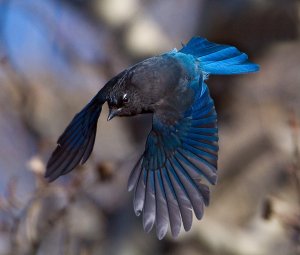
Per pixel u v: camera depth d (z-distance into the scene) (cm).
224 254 1599
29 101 1683
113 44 1678
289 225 1098
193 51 887
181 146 817
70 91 1736
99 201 1617
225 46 885
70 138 898
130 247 1631
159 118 834
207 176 799
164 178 820
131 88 834
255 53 1678
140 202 825
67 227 1133
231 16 1592
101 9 1680
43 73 1722
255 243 1595
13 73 1634
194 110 829
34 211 1071
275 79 1756
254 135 1731
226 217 1692
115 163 1371
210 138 806
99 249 1606
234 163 1733
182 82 842
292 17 1566
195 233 1602
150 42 1652
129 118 1748
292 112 1098
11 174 1530
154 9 1720
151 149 834
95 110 879
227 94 1767
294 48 1697
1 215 1114
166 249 1620
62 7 1716
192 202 799
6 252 1129
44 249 1181
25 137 1681
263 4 1552
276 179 1677
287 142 1698
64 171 895
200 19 1639
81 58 1720
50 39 1716
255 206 1684
